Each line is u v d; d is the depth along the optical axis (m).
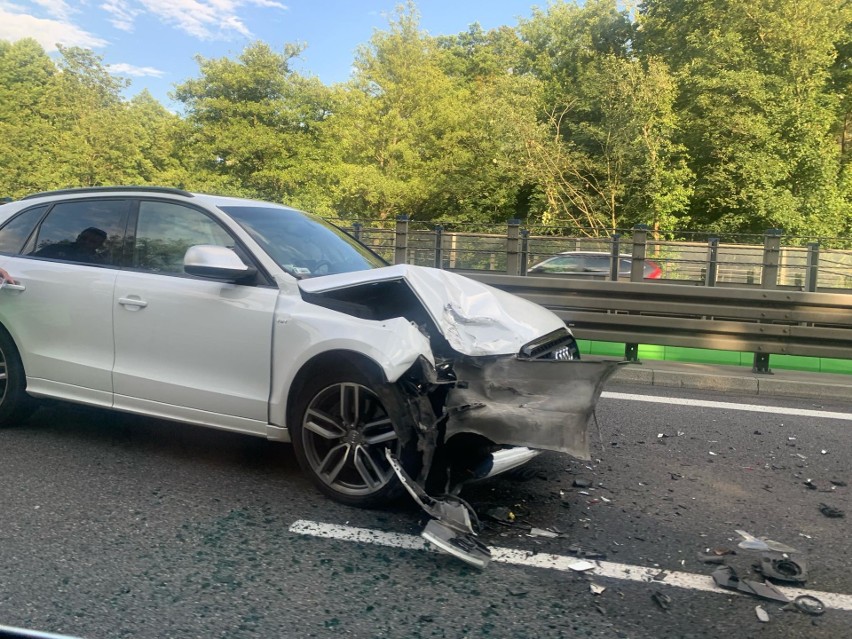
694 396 6.41
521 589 2.80
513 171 31.67
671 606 2.69
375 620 2.53
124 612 2.51
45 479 3.79
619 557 3.11
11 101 49.44
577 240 10.84
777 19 27.12
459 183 34.66
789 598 2.77
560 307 7.57
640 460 4.49
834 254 9.34
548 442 3.16
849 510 3.73
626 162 28.89
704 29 30.75
